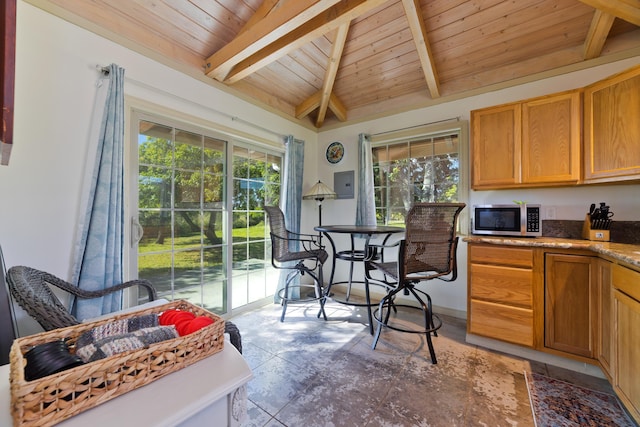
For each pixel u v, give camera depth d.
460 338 2.26
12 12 0.62
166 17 2.01
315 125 3.89
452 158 2.90
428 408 1.45
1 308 1.01
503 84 2.58
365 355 1.99
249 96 2.90
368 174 3.33
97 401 0.49
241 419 0.61
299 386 1.64
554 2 2.02
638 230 1.94
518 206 2.16
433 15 2.26
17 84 1.50
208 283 2.55
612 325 1.47
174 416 0.48
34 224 1.55
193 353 0.63
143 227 2.08
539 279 1.87
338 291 3.65
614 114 1.75
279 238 2.62
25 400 0.42
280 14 1.83
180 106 2.27
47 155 1.59
